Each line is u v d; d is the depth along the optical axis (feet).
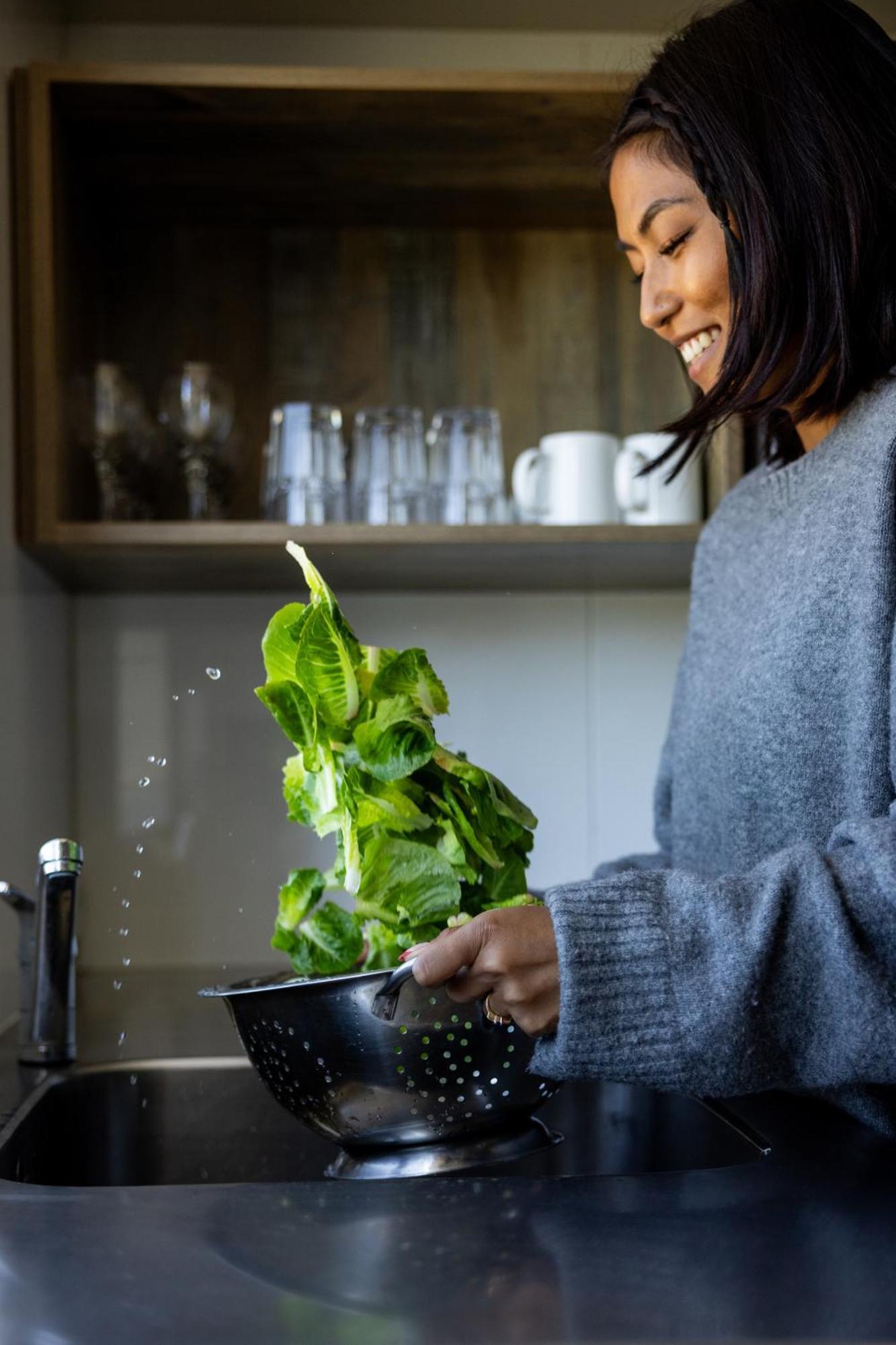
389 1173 2.34
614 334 5.51
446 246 5.49
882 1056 1.98
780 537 3.00
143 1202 2.12
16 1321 1.64
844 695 2.64
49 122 4.42
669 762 3.64
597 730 5.56
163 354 5.35
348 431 5.41
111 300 5.33
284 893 2.70
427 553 4.70
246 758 5.41
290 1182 2.27
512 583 5.37
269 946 5.36
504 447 5.47
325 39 5.42
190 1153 3.62
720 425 3.03
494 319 5.49
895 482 2.64
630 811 5.55
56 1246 1.91
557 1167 3.27
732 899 2.07
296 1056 2.29
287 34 5.40
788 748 2.73
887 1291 1.70
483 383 5.47
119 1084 3.60
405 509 4.83
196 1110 3.64
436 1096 2.27
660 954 2.03
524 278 5.50
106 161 4.90
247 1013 2.34
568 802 5.54
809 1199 2.10
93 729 5.37
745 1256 1.83
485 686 5.54
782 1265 1.79
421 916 2.39
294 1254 1.86
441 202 5.27
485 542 4.52
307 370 5.41
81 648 5.38
